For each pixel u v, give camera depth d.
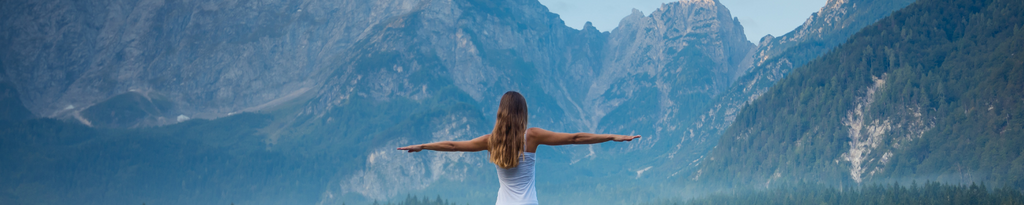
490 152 6.52
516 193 6.42
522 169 6.43
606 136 6.20
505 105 6.45
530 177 6.48
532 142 6.45
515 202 6.38
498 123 6.45
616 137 6.14
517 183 6.45
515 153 6.32
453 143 6.60
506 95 6.54
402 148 6.54
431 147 6.60
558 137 6.34
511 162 6.33
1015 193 191.88
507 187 6.48
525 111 6.51
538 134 6.45
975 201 182.25
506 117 6.40
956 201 184.50
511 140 6.34
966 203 182.25
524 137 6.41
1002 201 181.88
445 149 6.59
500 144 6.37
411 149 6.53
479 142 6.61
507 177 6.48
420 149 6.60
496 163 6.43
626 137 6.10
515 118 6.39
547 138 6.41
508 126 6.38
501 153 6.36
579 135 6.27
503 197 6.48
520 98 6.50
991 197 183.25
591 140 6.23
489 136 6.55
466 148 6.61
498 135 6.41
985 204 180.50
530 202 6.37
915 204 185.00
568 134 6.32
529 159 6.44
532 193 6.45
